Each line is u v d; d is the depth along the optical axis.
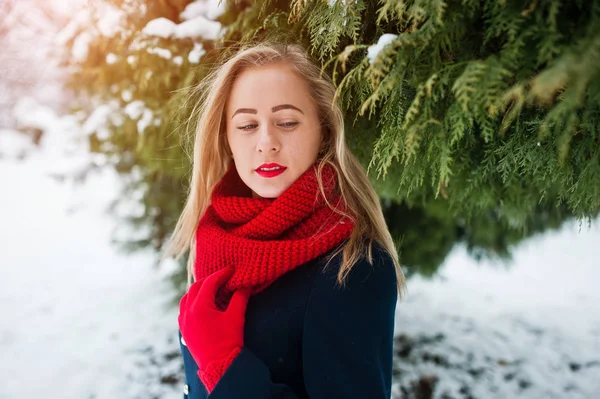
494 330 3.30
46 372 2.87
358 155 1.51
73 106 2.39
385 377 0.99
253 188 1.09
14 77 3.60
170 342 3.12
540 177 1.19
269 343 0.99
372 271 1.01
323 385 0.94
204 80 1.47
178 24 1.77
